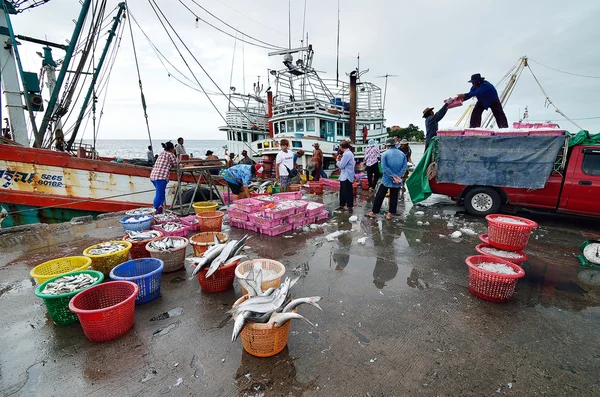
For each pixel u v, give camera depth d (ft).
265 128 66.49
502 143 22.15
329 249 16.92
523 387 7.34
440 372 7.82
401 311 10.68
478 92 24.94
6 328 9.77
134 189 29.25
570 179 20.70
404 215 24.80
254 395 7.11
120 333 9.25
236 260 12.34
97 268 12.84
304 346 8.82
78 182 26.12
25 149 23.61
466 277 13.44
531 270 14.15
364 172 51.90
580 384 7.44
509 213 25.41
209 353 8.57
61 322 9.77
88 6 29.60
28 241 18.37
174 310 10.85
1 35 27.50
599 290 12.23
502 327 9.74
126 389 7.30
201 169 24.99
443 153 24.21
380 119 66.85
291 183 33.12
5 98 28.55
